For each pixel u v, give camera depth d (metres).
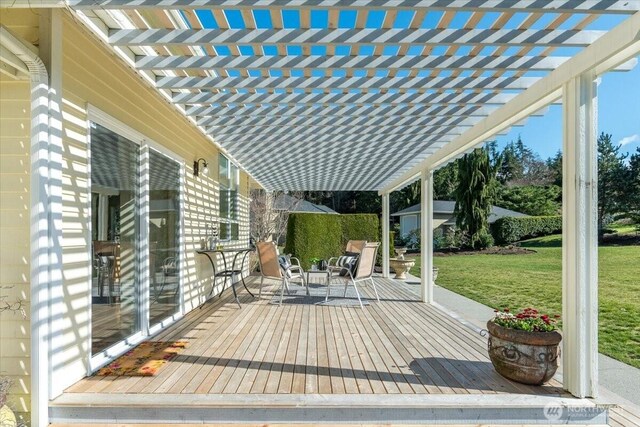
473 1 2.30
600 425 2.51
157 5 2.29
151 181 4.24
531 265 14.40
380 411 2.49
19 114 2.54
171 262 4.86
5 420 2.22
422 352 3.53
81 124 2.91
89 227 3.02
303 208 18.81
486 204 18.53
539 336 2.73
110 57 3.36
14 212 2.53
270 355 3.40
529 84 3.61
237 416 2.49
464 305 7.00
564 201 2.80
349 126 4.97
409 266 9.67
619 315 6.54
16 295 2.50
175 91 4.22
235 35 2.78
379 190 11.30
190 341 3.85
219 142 6.03
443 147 5.73
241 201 9.87
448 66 3.18
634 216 18.22
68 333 2.72
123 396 2.54
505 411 2.52
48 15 2.51
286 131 5.42
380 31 2.77
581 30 2.71
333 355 3.41
